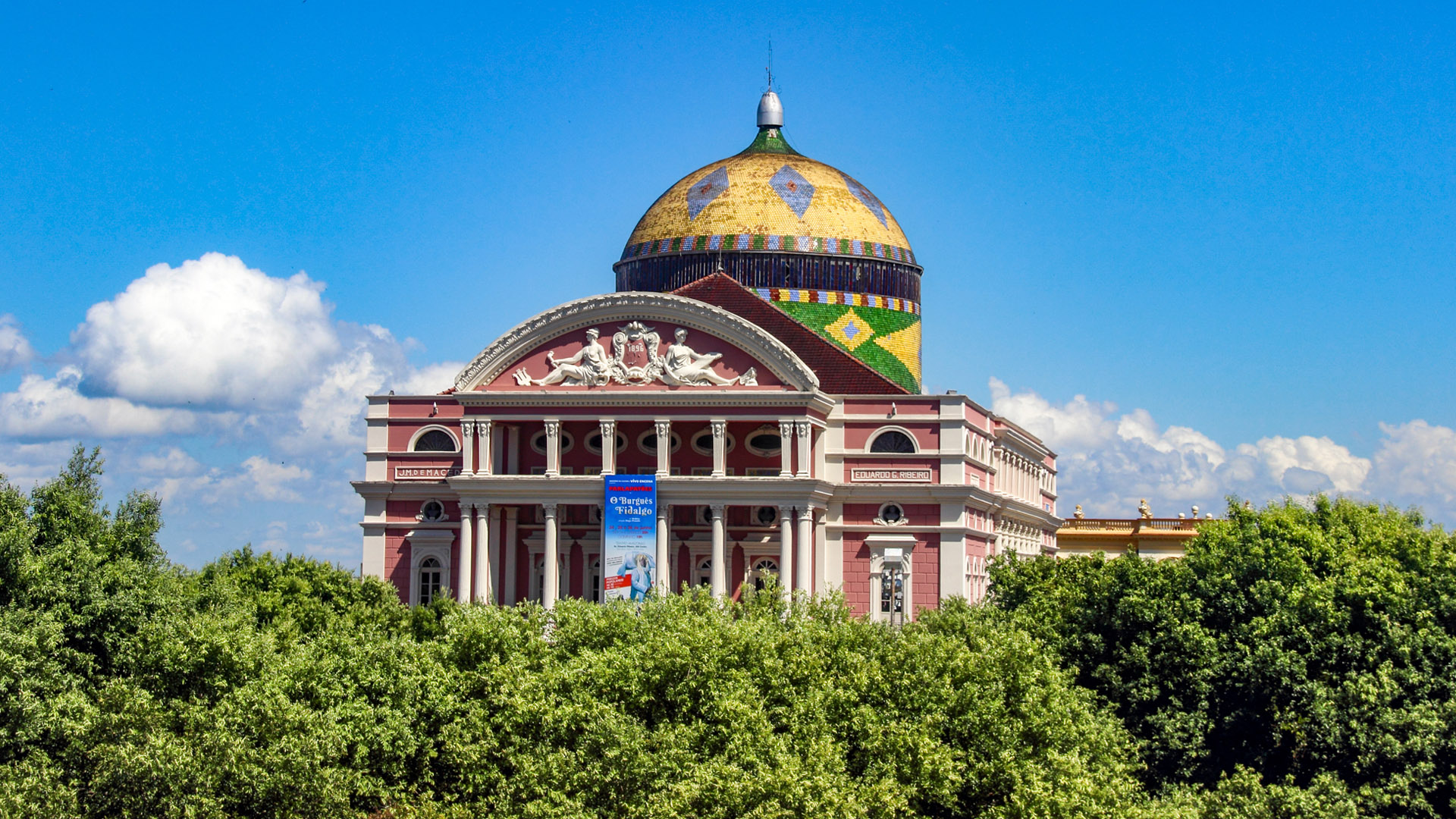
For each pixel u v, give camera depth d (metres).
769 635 81.75
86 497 90.69
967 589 122.69
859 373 126.62
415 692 78.56
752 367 120.31
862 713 75.38
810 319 140.50
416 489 127.19
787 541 118.19
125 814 72.06
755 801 68.62
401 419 127.94
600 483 120.38
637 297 120.62
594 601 125.06
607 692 78.38
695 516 124.75
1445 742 79.44
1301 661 85.38
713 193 143.62
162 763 71.38
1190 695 87.38
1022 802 71.31
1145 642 89.00
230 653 78.44
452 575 126.56
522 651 82.50
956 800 73.69
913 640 81.88
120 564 87.12
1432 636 85.94
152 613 86.06
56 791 71.56
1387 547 103.44
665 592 118.12
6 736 74.69
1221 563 94.56
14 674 76.06
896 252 144.62
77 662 83.12
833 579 122.38
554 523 121.25
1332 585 89.56
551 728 76.12
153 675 78.69
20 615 80.75
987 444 132.62
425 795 75.56
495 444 123.81
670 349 120.88
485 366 123.31
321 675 78.62
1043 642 89.06
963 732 75.75
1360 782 82.00
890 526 122.06
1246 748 86.75
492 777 76.25
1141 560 97.38
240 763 72.06
